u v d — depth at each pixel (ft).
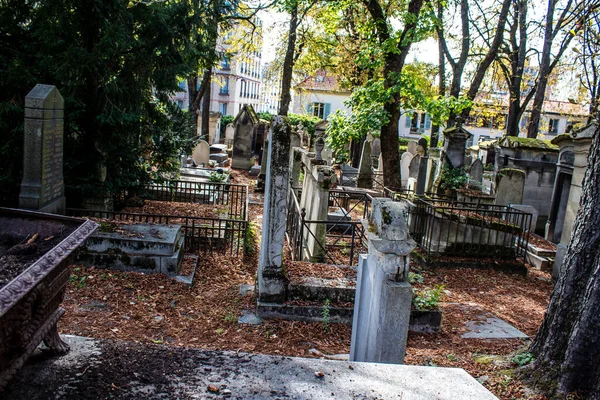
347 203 51.60
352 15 71.97
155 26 36.91
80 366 11.69
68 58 33.24
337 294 24.14
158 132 43.55
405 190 54.34
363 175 69.15
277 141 22.91
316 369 12.89
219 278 28.91
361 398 11.75
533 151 59.26
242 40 91.76
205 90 94.07
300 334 22.27
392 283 15.30
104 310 21.85
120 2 34.88
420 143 75.20
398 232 15.39
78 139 38.68
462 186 53.57
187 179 60.08
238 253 33.94
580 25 51.55
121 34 34.22
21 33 35.81
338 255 38.29
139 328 20.72
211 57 44.80
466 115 64.49
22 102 34.32
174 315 22.67
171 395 10.91
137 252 26.76
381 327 15.46
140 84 39.14
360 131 47.98
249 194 61.62
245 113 82.89
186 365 12.32
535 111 73.72
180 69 39.01
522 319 28.30
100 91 37.32
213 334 21.25
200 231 36.06
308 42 83.30
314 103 160.66
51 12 34.12
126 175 41.29
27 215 12.78
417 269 36.32
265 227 23.95
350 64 80.38
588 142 34.68
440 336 23.62
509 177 48.93
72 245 11.37
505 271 37.99
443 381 13.01
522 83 92.43
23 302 9.89
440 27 51.72
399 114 53.72
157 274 26.78
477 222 38.27
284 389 11.71
